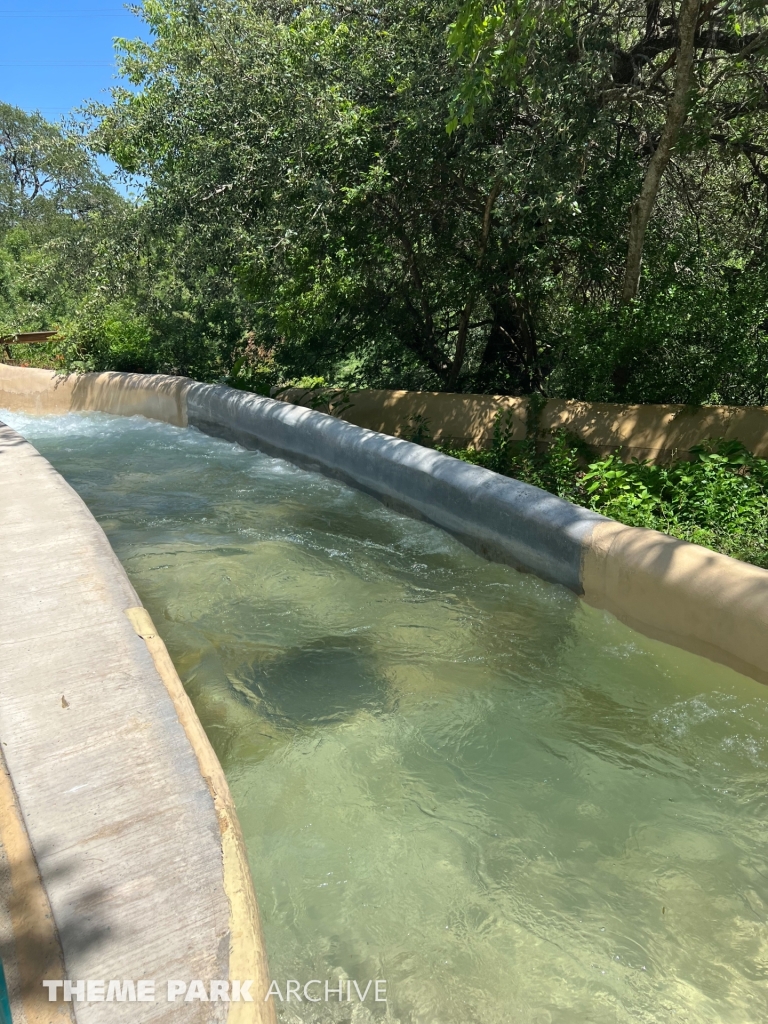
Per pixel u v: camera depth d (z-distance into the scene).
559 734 3.89
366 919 2.76
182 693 3.27
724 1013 2.45
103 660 3.47
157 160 11.22
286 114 9.92
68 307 18.22
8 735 2.96
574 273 11.30
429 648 4.76
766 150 10.83
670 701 4.16
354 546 6.52
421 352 13.31
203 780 2.76
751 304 8.48
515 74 7.77
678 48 8.30
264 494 8.08
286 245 9.94
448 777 3.55
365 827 3.21
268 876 2.94
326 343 13.61
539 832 3.21
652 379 8.53
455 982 2.54
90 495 8.07
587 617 5.16
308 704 4.11
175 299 15.09
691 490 6.41
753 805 3.38
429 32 9.59
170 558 6.12
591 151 10.05
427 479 6.97
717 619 4.30
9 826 2.52
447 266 11.55
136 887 2.31
